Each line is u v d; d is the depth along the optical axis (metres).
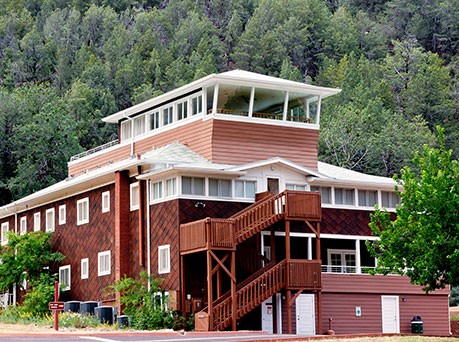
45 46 149.62
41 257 59.28
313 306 52.47
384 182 56.31
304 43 167.88
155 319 47.06
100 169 58.16
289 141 54.72
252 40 162.00
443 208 40.56
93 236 56.00
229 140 52.62
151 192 51.28
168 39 175.00
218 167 50.31
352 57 149.25
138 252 51.69
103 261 54.69
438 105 126.62
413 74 139.38
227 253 47.28
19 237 59.53
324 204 54.19
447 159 41.81
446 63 171.88
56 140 96.62
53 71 147.88
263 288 47.69
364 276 54.09
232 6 194.25
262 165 51.69
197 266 49.31
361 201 55.81
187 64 152.00
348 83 132.00
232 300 46.50
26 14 173.88
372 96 127.62
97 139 115.44
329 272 53.81
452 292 84.44
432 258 40.50
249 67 159.38
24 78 144.00
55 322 41.91
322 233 53.66
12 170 99.69
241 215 47.62
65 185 58.12
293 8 175.88
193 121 54.00
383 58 162.38
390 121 106.25
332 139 102.88
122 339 35.66
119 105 135.25
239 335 40.59
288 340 36.44
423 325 55.47
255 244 50.72
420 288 55.78
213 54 163.62
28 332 40.31
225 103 53.88
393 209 56.88
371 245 44.31
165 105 57.22
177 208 48.97
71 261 58.41
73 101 114.44
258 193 51.34
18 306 58.91
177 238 48.72
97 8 178.38
